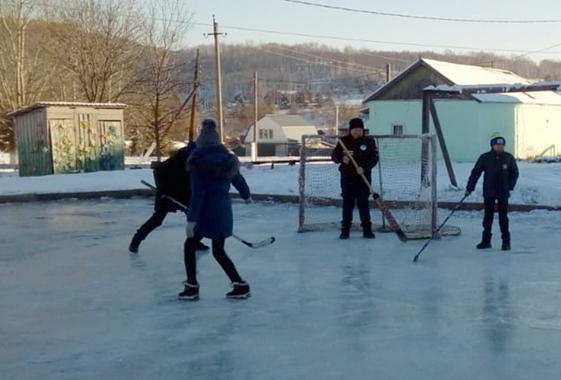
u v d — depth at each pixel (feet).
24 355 17.10
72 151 81.61
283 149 234.58
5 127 145.07
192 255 22.18
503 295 22.56
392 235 34.91
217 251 22.24
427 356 16.65
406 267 27.17
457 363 16.14
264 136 309.42
